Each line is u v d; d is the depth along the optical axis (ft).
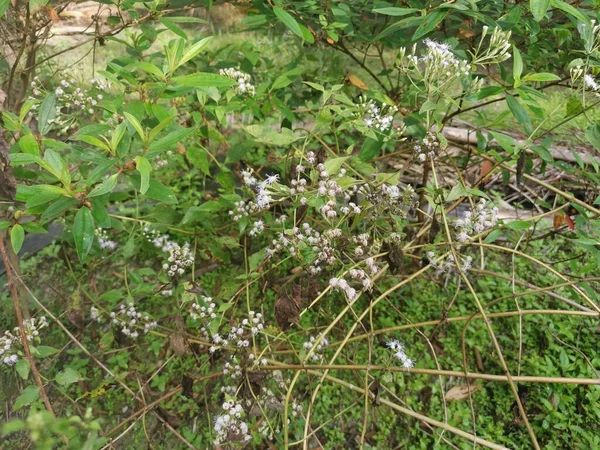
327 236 2.27
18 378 3.01
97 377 3.08
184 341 2.48
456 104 2.23
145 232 3.14
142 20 2.61
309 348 2.51
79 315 2.61
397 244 2.34
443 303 3.23
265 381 2.73
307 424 2.19
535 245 3.75
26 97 3.15
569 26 2.73
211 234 3.27
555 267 3.60
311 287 2.33
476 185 2.88
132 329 3.12
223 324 2.86
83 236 1.78
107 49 5.97
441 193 2.31
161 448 2.79
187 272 3.62
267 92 3.07
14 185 2.15
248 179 2.46
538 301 3.41
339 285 2.13
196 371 3.03
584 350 3.11
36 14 2.61
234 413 2.12
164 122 1.75
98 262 3.36
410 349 3.19
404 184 4.02
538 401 2.93
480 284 3.52
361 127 2.49
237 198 2.80
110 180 1.73
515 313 2.52
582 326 3.23
